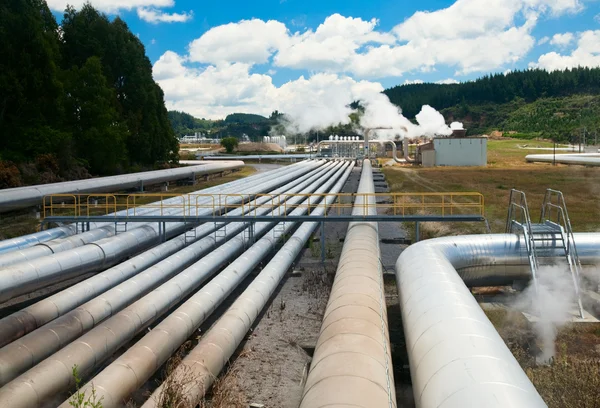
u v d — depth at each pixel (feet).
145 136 224.33
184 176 192.13
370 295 39.88
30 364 38.06
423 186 182.29
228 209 104.42
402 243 89.25
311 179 170.09
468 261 53.26
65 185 121.90
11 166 140.67
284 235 81.61
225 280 56.03
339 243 89.40
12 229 95.35
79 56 218.59
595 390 32.96
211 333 41.29
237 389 37.83
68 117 185.26
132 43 235.61
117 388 32.96
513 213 66.33
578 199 136.87
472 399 22.77
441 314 32.55
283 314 54.54
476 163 287.28
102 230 78.18
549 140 517.55
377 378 27.45
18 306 58.90
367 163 273.75
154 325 52.21
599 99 640.17
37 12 174.40
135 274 62.39
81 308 46.24
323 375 27.89
